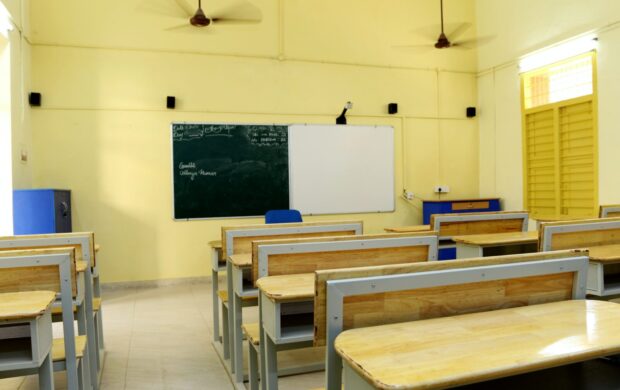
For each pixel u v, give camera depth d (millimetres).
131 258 5215
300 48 5816
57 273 1745
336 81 5961
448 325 1118
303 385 2557
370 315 1190
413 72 6332
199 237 5430
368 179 6086
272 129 5695
